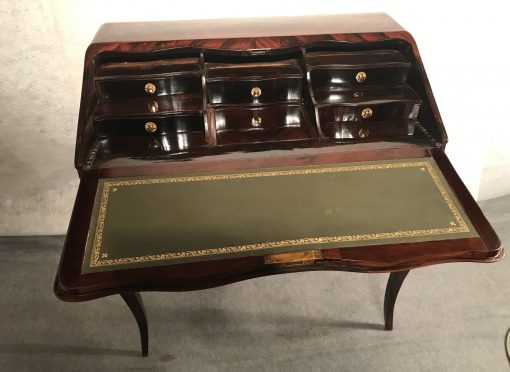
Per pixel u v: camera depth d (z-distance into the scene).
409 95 1.23
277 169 1.10
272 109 1.24
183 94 1.21
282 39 1.21
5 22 1.42
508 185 2.18
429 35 1.62
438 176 1.08
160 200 1.01
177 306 1.74
